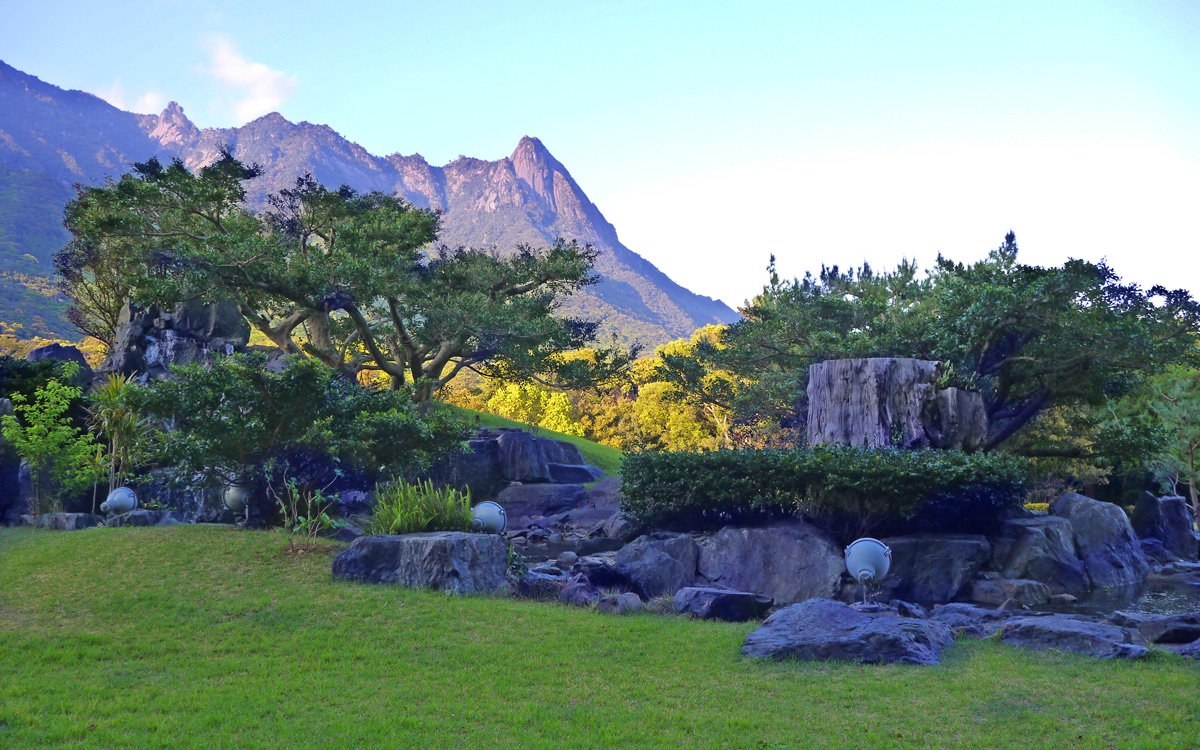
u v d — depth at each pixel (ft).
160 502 94.63
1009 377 108.37
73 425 103.91
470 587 50.78
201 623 42.29
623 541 84.33
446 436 81.20
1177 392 116.57
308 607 44.80
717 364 152.05
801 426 172.14
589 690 33.42
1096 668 36.24
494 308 144.25
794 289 142.92
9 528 78.43
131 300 130.31
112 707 30.12
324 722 29.09
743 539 69.21
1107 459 118.32
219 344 124.77
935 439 86.07
